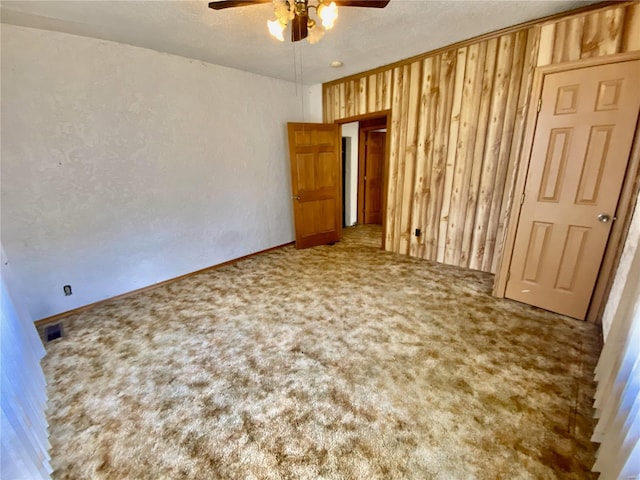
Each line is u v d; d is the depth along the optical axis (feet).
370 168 20.63
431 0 7.36
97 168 9.45
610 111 6.93
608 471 3.85
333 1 5.90
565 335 7.50
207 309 9.51
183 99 11.10
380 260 13.41
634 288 4.99
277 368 6.64
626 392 3.92
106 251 10.04
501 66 9.75
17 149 8.06
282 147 15.19
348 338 7.66
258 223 14.75
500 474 4.29
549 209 8.14
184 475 4.42
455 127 11.25
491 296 9.67
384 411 5.41
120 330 8.44
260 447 4.81
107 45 9.11
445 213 12.25
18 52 7.79
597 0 7.23
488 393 5.76
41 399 5.56
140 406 5.72
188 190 11.82
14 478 3.51
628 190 6.98
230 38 9.23
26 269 8.61
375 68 12.97
